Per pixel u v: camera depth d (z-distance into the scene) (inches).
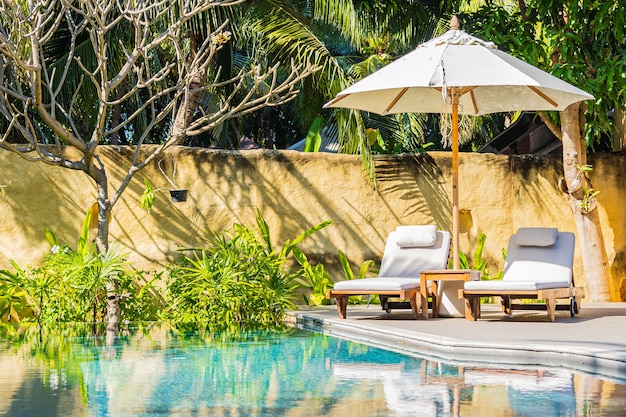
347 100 442.9
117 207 506.9
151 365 252.5
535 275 418.0
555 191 545.3
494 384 214.1
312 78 584.7
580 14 506.3
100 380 221.3
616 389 205.8
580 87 494.9
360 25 622.2
